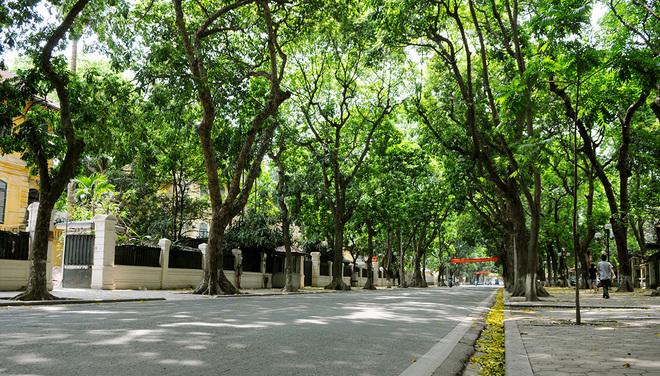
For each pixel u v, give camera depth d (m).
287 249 31.02
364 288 42.31
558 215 45.97
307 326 9.30
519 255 26.25
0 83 15.03
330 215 41.47
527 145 14.26
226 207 22.45
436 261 88.88
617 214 25.69
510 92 11.22
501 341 8.93
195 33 20.84
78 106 17.17
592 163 26.75
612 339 8.03
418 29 20.16
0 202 29.48
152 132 26.50
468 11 23.53
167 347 6.43
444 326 10.62
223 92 21.47
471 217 49.25
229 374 5.08
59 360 5.48
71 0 17.03
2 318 9.59
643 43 17.80
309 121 32.62
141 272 24.88
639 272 64.25
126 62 18.91
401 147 37.47
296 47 29.98
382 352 6.83
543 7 10.40
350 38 23.69
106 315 10.33
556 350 6.86
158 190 38.56
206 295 21.27
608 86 13.46
